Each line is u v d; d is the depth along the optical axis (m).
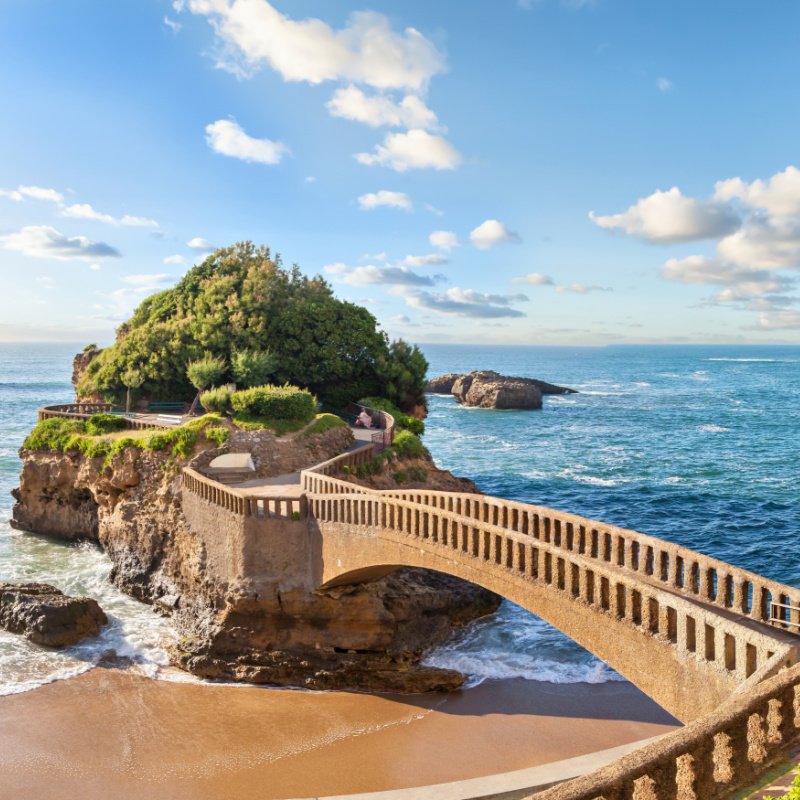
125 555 41.19
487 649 33.31
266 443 43.41
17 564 43.88
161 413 59.81
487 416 125.69
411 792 18.67
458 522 23.69
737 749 9.49
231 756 25.09
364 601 31.30
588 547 21.00
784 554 44.81
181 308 67.44
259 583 31.45
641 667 17.16
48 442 49.69
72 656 32.25
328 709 28.53
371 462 43.50
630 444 92.75
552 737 26.12
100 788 23.25
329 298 71.12
